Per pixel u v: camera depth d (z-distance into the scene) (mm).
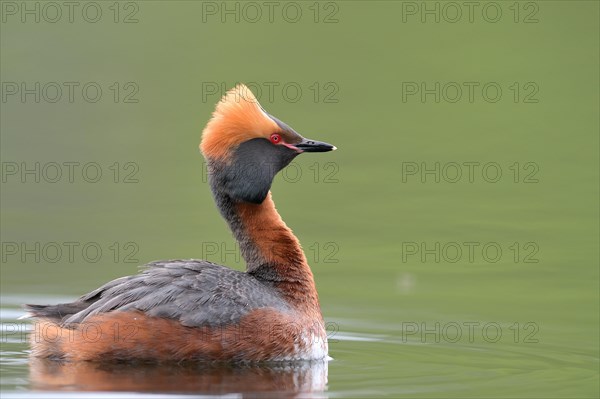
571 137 25500
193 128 26359
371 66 28000
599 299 18047
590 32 30000
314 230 21562
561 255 20250
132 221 22219
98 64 27766
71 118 27062
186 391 11984
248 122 14789
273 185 24609
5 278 19219
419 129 26141
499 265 20094
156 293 13344
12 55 27656
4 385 12031
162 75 27703
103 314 13211
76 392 11742
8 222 21953
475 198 23469
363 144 25172
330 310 17500
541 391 12508
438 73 28109
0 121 26750
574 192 23438
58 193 24562
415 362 14094
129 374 12727
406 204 23062
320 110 26922
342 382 12773
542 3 30875
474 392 12391
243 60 28609
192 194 23984
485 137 25500
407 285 19016
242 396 11906
